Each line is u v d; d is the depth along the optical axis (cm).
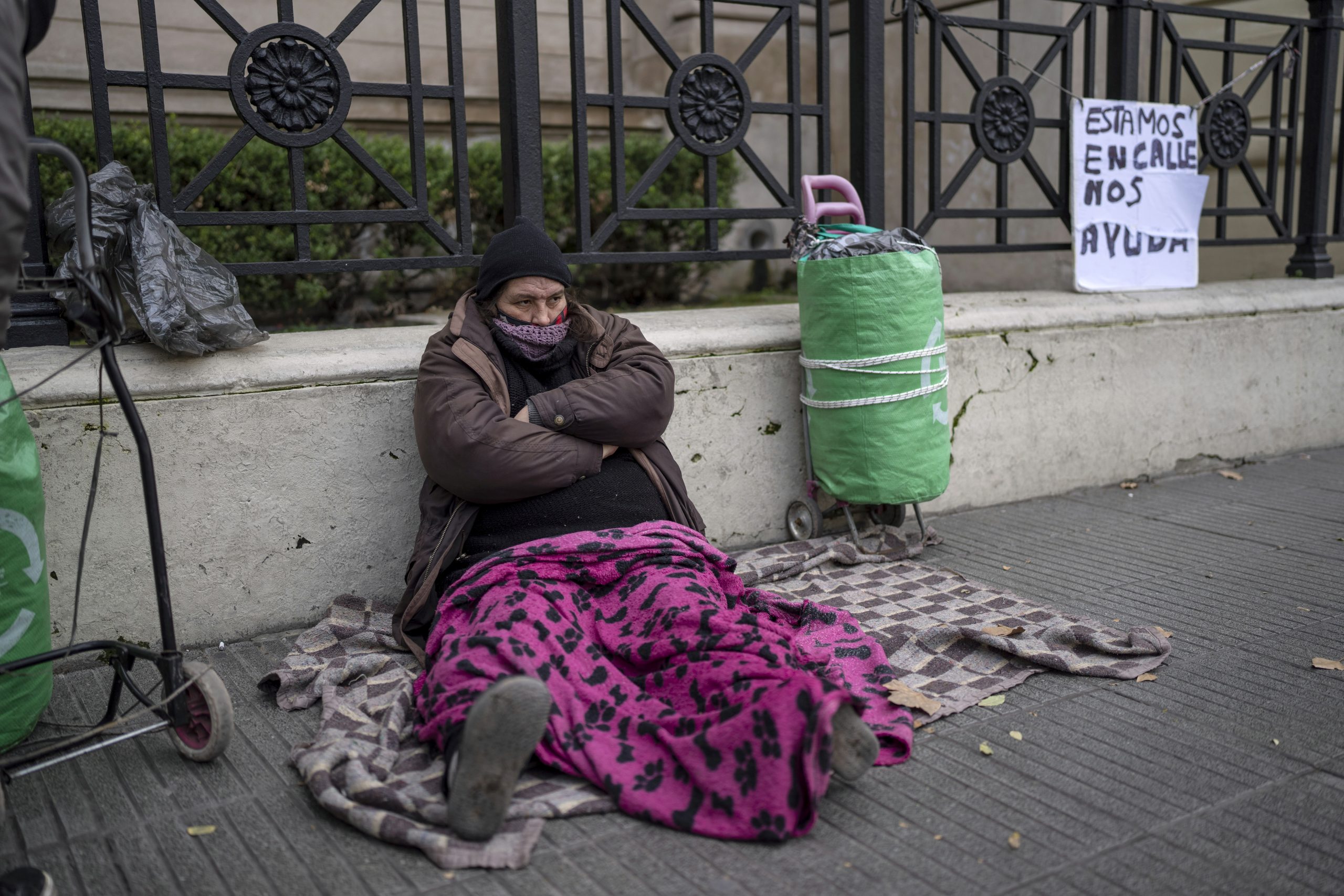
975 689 262
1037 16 561
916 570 353
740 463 373
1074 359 437
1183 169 483
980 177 611
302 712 258
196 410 287
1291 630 300
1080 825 203
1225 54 502
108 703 259
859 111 408
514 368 290
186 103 569
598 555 258
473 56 646
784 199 404
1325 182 540
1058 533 395
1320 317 511
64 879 191
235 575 300
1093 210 458
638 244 614
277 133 315
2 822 197
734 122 390
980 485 423
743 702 208
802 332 361
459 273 577
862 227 364
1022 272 593
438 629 256
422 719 237
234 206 493
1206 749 232
